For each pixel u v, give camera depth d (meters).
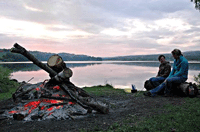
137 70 38.69
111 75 26.80
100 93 9.02
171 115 4.23
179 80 6.80
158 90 7.17
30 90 5.91
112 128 3.59
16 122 4.49
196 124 3.57
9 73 13.18
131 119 4.20
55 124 4.12
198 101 5.68
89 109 5.09
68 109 5.09
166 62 7.92
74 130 3.63
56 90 5.82
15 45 4.73
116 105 6.24
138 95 7.86
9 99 7.70
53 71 5.62
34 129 3.80
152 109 5.08
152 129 3.42
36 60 5.21
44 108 5.13
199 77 10.34
